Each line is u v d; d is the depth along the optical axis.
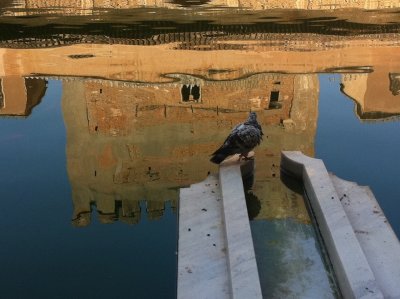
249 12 21.05
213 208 6.44
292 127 10.73
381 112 11.67
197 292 5.04
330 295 5.20
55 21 19.75
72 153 10.09
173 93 12.88
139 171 9.59
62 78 14.00
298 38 17.81
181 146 10.35
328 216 5.91
